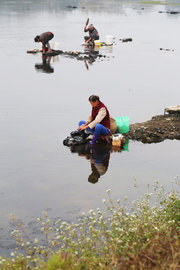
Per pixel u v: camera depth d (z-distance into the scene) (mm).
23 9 47188
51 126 10109
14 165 7812
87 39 23500
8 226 5605
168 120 10656
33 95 12977
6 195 6566
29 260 4285
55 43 21344
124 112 11477
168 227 4535
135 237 4371
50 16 39938
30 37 25453
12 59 18859
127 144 9172
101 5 58625
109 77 15812
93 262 3846
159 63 18797
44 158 8195
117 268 3717
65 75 15977
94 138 9141
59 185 6973
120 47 23109
